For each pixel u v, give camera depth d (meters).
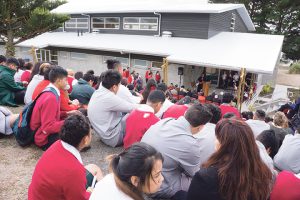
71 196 2.05
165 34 18.67
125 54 19.16
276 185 2.25
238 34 18.48
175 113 4.01
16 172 3.40
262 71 12.44
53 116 3.69
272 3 31.33
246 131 1.78
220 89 18.81
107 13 21.88
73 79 6.60
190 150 2.62
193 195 1.86
